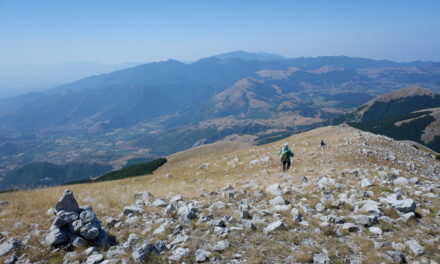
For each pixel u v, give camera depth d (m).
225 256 7.89
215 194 16.05
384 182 16.31
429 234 9.53
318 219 10.80
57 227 8.95
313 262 7.55
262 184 18.95
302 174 21.84
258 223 10.47
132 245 8.75
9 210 12.65
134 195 16.98
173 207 12.50
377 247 8.29
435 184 17.69
